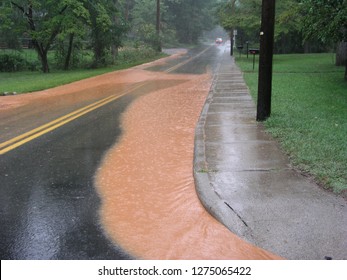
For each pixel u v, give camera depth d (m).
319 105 10.94
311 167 5.86
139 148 7.68
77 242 4.19
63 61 31.27
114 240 4.23
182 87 17.06
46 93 16.08
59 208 5.02
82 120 10.37
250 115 10.25
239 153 6.87
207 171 6.03
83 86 18.19
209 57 39.09
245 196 5.08
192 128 9.26
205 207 4.98
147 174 6.23
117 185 5.79
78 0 27.53
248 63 28.42
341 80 17.00
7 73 28.33
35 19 28.12
